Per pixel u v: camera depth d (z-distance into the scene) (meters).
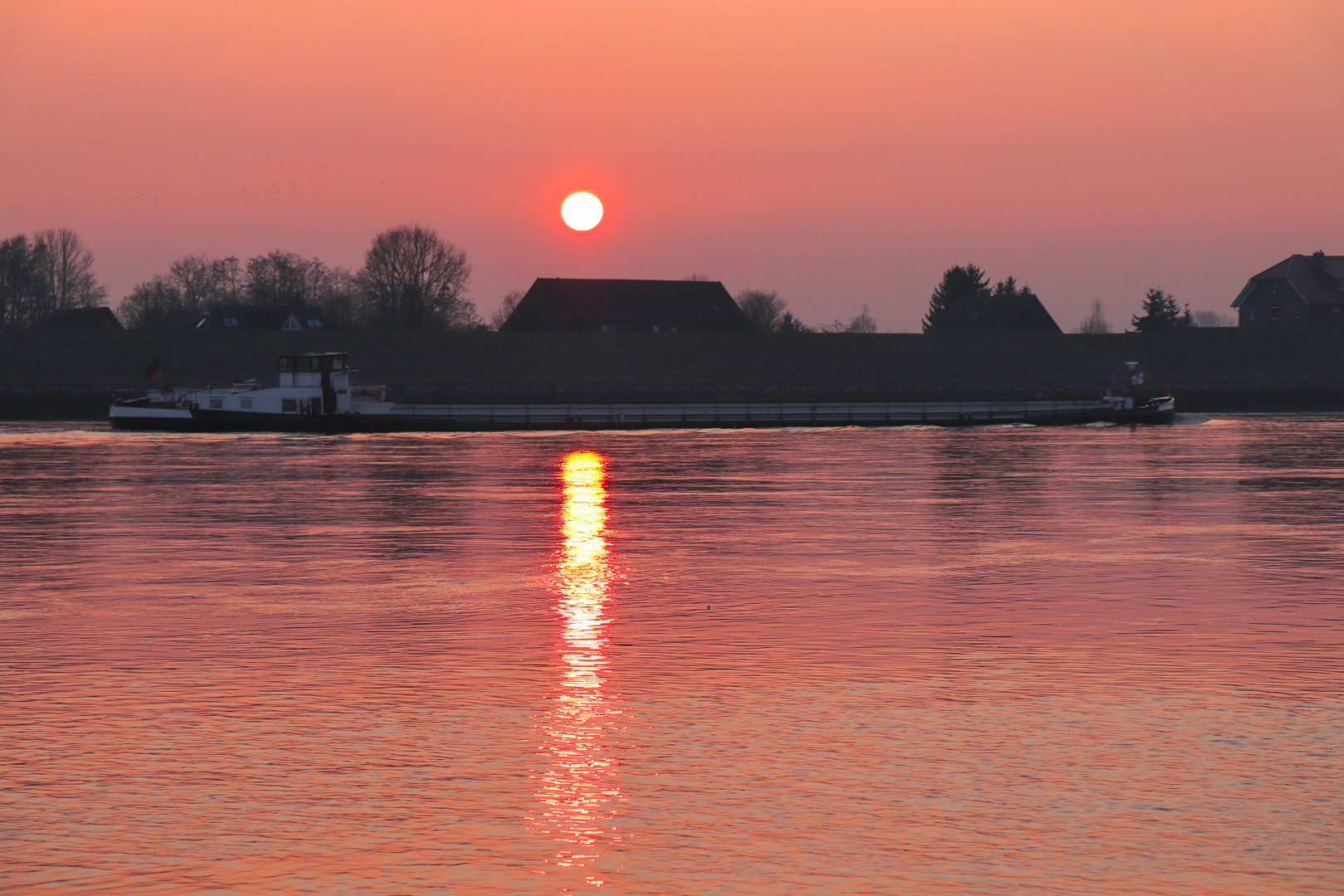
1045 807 28.25
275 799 28.92
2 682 40.72
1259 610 54.28
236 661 43.94
